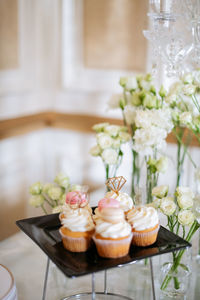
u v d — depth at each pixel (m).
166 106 1.25
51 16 2.39
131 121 1.30
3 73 2.31
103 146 1.24
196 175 1.18
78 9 2.31
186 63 1.37
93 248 0.93
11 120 2.32
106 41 2.25
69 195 0.97
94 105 2.36
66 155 2.55
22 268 1.17
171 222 1.06
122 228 0.88
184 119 1.17
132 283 1.12
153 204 1.07
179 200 1.02
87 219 0.92
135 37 2.14
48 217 1.03
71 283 1.12
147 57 2.09
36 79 2.50
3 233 2.41
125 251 0.89
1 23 2.25
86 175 2.48
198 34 1.22
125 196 1.03
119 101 1.37
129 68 2.20
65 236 0.90
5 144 2.33
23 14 2.37
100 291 1.08
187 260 1.05
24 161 2.48
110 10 2.20
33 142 2.52
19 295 1.05
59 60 2.43
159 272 1.09
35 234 0.97
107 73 2.29
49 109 2.55
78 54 2.38
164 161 1.19
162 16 1.15
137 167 1.36
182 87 1.22
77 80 2.41
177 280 1.06
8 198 2.42
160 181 2.12
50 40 2.44
